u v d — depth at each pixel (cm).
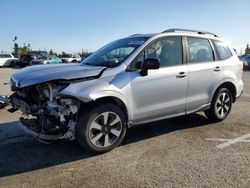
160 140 558
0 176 416
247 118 717
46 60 3244
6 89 1144
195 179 403
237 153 495
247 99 977
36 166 448
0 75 2052
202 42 627
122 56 528
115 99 489
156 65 490
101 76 479
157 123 664
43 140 463
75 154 491
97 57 573
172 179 404
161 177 409
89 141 469
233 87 677
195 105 603
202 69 604
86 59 594
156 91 531
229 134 594
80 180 404
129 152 500
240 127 642
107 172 427
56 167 444
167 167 441
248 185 386
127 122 511
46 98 473
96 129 475
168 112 559
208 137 576
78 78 457
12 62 3472
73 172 428
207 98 623
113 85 477
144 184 391
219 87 651
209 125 654
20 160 468
